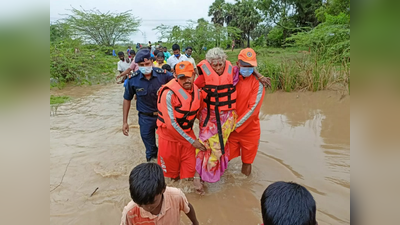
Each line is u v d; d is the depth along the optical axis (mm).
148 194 1780
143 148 4828
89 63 12789
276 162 3996
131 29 28281
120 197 3408
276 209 1428
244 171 3727
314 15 27406
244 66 3137
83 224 2949
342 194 3219
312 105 6590
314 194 3242
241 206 3170
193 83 3158
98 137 5363
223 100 3232
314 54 9070
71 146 4930
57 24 19203
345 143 4477
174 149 3291
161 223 2131
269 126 5402
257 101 3320
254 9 33750
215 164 3342
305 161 3988
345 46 8578
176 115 3098
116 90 10656
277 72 8266
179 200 2164
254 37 35719
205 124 3330
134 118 6621
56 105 8031
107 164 4246
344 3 15367
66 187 3635
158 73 4008
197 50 19484
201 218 2992
